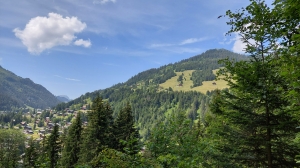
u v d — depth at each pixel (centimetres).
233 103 872
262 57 721
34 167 836
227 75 800
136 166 546
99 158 630
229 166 841
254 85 723
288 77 396
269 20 582
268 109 748
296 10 456
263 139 765
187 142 605
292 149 724
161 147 588
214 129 935
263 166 827
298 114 585
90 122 2952
